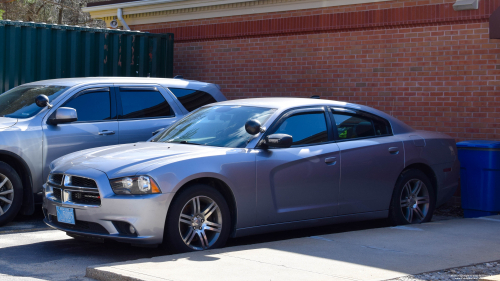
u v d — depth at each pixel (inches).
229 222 225.8
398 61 393.4
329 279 177.0
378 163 269.1
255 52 472.4
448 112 372.5
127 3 548.1
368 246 225.1
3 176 277.3
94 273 187.9
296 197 244.5
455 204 375.9
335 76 425.4
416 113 386.0
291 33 448.8
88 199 216.2
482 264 203.2
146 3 531.8
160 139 263.6
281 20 452.4
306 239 237.6
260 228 236.1
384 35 399.5
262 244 227.1
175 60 529.7
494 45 353.4
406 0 387.2
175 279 175.5
